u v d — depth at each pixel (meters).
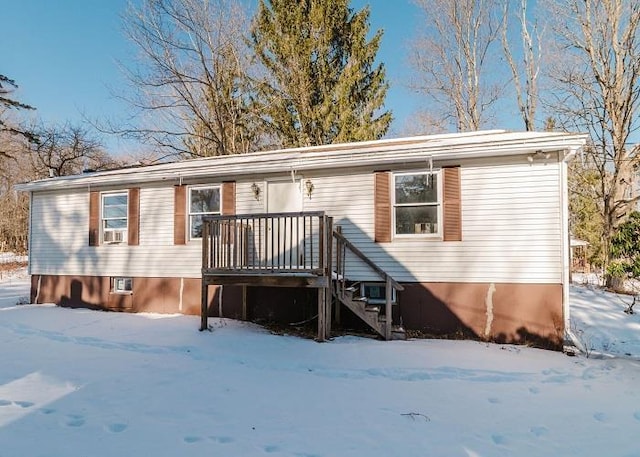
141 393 5.08
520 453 3.67
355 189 9.48
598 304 12.62
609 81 17.94
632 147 17.61
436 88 25.80
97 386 5.32
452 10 24.28
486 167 8.57
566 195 8.16
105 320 9.82
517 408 4.77
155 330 8.68
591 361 6.99
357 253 8.90
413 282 8.92
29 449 3.60
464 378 5.90
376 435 3.98
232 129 23.53
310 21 21.52
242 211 10.38
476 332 8.49
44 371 5.98
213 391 5.20
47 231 12.52
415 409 4.68
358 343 7.73
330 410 4.62
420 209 9.04
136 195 11.36
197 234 10.84
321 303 7.78
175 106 23.11
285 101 21.94
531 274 8.23
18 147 29.77
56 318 10.11
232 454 3.55
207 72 22.56
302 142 21.42
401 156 8.69
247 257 8.56
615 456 3.63
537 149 7.95
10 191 33.09
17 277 22.06
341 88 20.73
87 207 12.06
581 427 4.24
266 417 4.39
